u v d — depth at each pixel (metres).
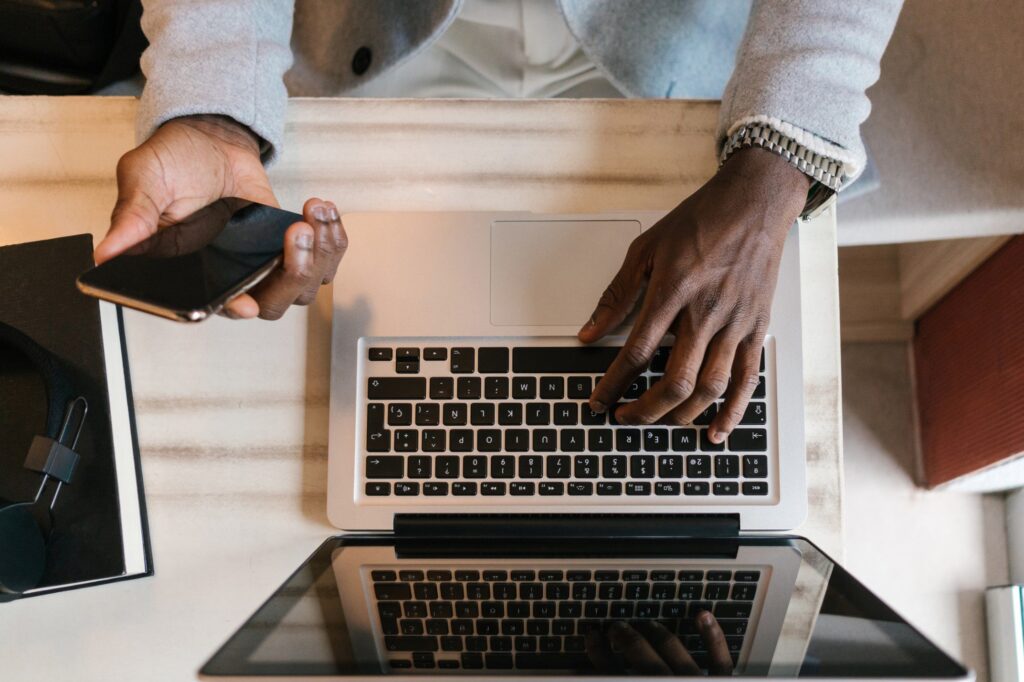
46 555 0.64
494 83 0.94
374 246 0.67
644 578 0.55
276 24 0.71
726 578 0.54
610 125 0.72
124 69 0.87
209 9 0.66
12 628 0.65
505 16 0.87
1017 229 0.86
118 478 0.65
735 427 0.64
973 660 1.15
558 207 0.71
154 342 0.70
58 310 0.68
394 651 0.45
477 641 0.46
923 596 1.18
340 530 0.67
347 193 0.72
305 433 0.69
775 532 0.64
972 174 0.85
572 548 0.61
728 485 0.63
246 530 0.67
